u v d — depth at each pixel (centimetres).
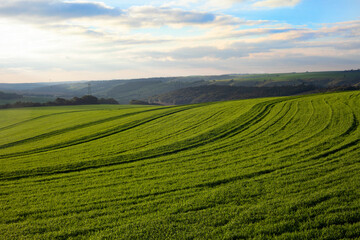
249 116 3162
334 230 780
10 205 1142
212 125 2867
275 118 2903
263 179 1240
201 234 816
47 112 6206
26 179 1538
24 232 895
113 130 3180
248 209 947
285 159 1526
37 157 2098
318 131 2138
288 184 1149
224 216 913
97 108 7194
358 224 795
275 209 927
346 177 1156
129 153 2005
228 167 1484
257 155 1672
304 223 830
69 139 2808
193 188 1208
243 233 805
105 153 2077
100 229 890
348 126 2181
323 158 1473
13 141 2939
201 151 1909
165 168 1576
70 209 1069
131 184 1334
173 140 2330
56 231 892
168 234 830
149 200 1110
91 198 1176
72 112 5862
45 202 1161
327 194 1000
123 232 859
